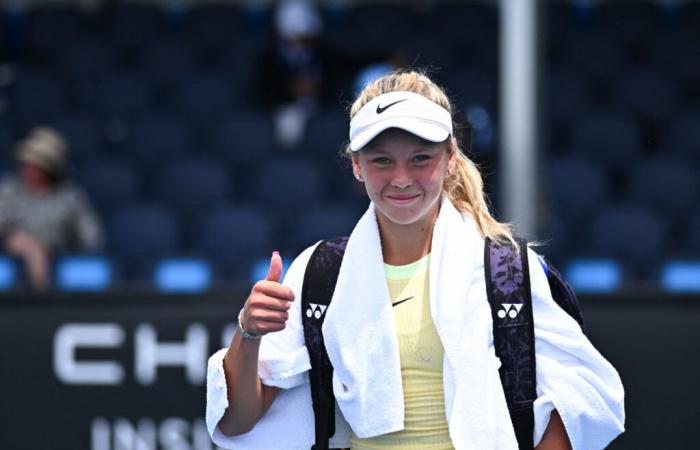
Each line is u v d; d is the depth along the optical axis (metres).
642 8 41.34
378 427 9.12
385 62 33.16
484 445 8.88
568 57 39.09
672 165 30.97
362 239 9.38
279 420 9.81
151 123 34.69
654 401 16.97
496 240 9.34
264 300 8.80
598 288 18.95
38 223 25.47
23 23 42.50
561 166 30.42
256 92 34.25
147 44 41.19
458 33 40.81
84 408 17.58
